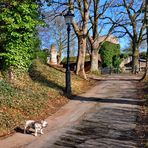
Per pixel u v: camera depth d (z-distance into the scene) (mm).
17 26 19344
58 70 33031
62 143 12961
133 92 26688
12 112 16516
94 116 17859
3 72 21031
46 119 17141
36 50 29781
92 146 12547
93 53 44781
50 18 36312
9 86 19266
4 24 19719
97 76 42094
